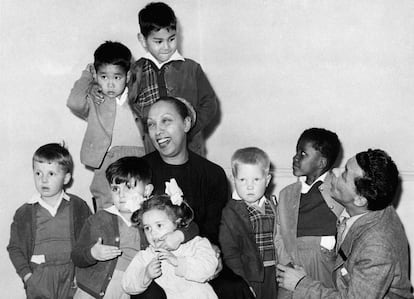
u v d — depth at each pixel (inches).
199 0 195.8
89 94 139.2
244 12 187.9
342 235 120.2
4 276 151.3
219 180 132.7
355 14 166.1
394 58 160.4
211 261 115.6
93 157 138.0
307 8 174.7
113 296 120.8
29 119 154.3
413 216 157.5
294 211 134.2
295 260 132.0
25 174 154.1
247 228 130.0
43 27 156.0
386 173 114.0
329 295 115.6
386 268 109.0
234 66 190.9
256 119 186.7
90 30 164.2
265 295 131.3
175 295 116.2
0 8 149.6
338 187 117.6
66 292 133.7
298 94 177.8
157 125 126.2
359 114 166.4
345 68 168.6
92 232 122.7
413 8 157.2
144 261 116.3
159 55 144.2
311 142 135.9
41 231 133.9
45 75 156.6
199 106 149.6
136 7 174.2
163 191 127.2
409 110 158.6
